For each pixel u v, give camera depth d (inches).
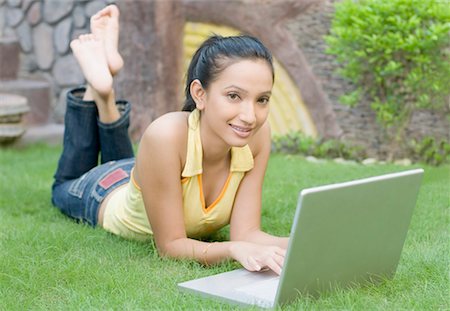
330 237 89.4
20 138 226.1
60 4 241.0
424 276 103.3
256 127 102.8
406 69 193.5
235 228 116.3
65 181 147.6
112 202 129.2
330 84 210.1
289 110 214.1
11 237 122.3
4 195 158.9
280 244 110.8
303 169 185.2
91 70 142.4
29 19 249.0
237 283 98.0
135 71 221.5
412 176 96.7
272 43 213.5
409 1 185.0
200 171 111.7
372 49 187.9
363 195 90.6
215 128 103.3
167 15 219.5
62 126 242.5
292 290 89.1
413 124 202.1
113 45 148.6
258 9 213.6
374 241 96.2
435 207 145.6
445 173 181.6
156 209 111.5
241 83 100.2
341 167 189.6
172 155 109.1
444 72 190.9
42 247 116.7
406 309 90.6
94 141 147.2
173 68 221.1
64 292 97.3
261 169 117.4
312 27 210.5
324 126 211.2
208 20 218.1
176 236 111.8
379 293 97.0
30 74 251.3
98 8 230.8
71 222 138.9
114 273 103.3
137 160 112.6
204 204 115.1
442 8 184.4
